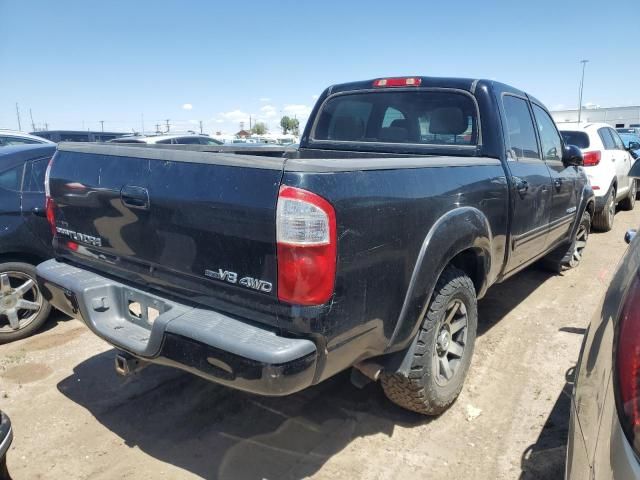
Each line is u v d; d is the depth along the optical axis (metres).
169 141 12.83
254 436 3.00
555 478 2.66
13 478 2.64
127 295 2.77
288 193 2.03
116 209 2.69
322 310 2.10
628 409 1.34
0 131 11.07
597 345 1.80
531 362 3.89
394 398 3.02
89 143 2.98
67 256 3.16
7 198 4.15
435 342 2.90
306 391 3.48
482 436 3.00
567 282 5.81
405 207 2.47
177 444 2.93
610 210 8.66
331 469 2.71
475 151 3.71
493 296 5.34
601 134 8.66
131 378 3.66
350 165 2.23
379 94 4.30
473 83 3.80
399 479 2.65
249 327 2.22
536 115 4.55
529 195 3.90
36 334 4.41
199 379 3.64
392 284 2.45
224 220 2.22
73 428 3.07
